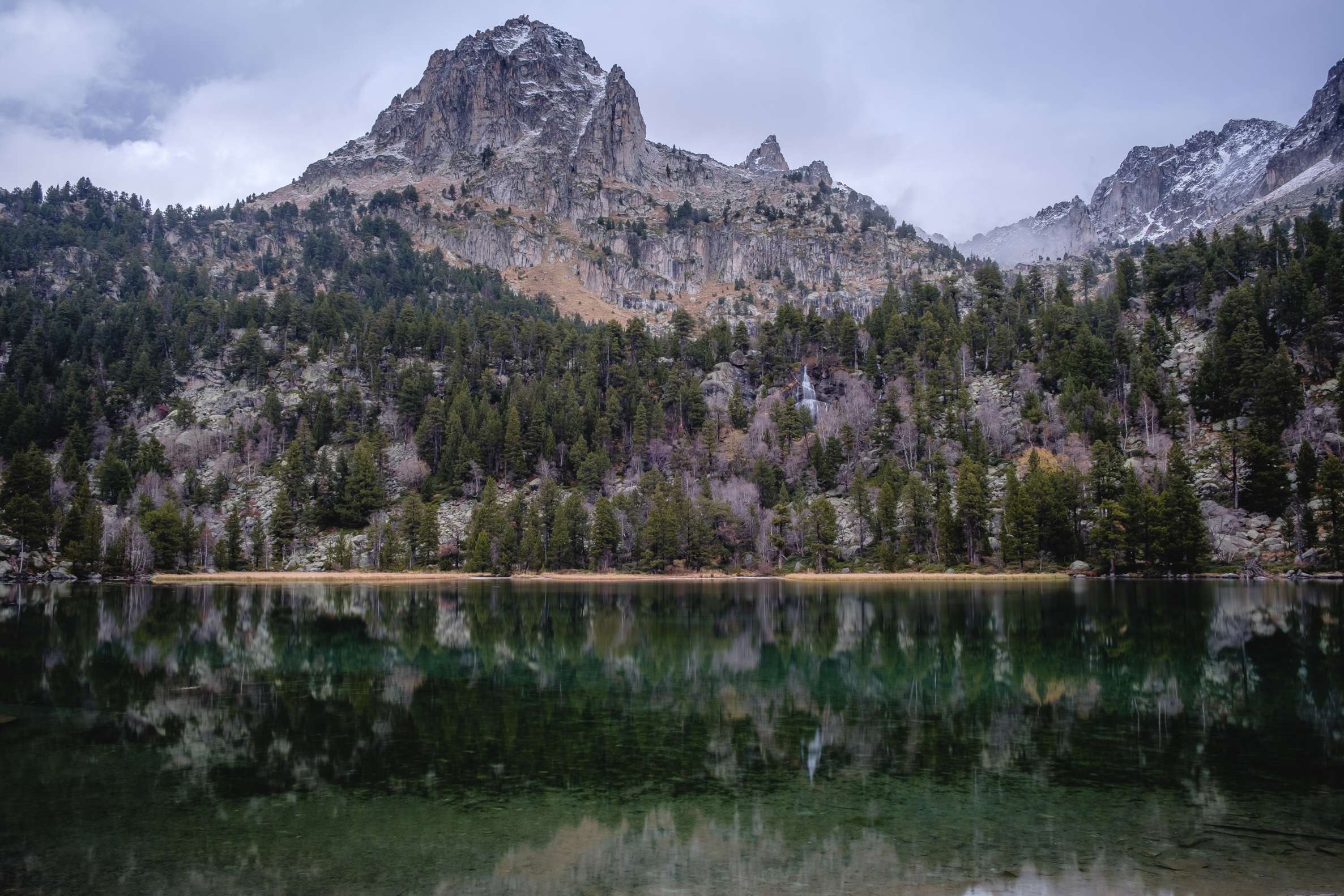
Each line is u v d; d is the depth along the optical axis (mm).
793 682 44875
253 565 159375
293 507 173375
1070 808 24422
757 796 25672
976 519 133625
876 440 167875
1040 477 132250
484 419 190750
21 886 19359
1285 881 19188
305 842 22141
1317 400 137250
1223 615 72938
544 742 32312
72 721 35938
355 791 26266
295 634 66750
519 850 21531
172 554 147625
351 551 156625
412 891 19062
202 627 71500
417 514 158375
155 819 23891
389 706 39125
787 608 86938
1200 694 41031
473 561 149875
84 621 76250
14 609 86750
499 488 180125
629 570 151625
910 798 25438
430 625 73625
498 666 50844
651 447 181250
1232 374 144875
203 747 31562
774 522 149000
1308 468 118812
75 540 138625
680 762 29422
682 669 49438
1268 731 33625
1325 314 149625
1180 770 28125
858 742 32250
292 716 37031
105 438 197750
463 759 29922
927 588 112750
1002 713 37219
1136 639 59344
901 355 192250
